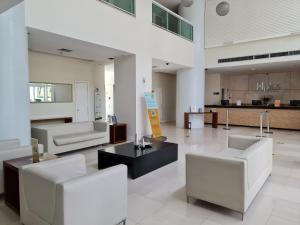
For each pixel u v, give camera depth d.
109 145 6.08
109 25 5.73
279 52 8.19
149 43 7.10
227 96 12.68
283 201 2.80
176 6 9.97
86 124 5.90
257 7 8.45
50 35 4.65
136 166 3.60
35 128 4.85
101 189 1.93
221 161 2.44
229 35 9.12
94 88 9.12
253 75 12.10
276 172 3.87
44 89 7.35
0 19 3.92
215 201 2.54
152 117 6.99
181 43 8.73
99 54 6.70
